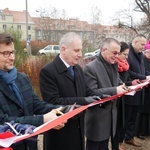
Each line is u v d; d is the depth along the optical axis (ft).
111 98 9.03
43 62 23.65
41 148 13.42
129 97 13.28
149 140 15.44
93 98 8.70
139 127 15.49
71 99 8.24
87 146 10.67
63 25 82.94
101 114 10.17
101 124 10.21
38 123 6.31
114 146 11.81
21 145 6.68
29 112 7.06
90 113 10.25
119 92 9.77
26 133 5.40
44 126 5.68
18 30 24.70
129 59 13.78
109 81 10.35
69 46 8.39
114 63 10.78
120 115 11.58
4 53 6.61
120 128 11.71
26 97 7.06
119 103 11.46
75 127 8.52
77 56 8.46
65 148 8.46
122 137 13.28
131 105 13.44
